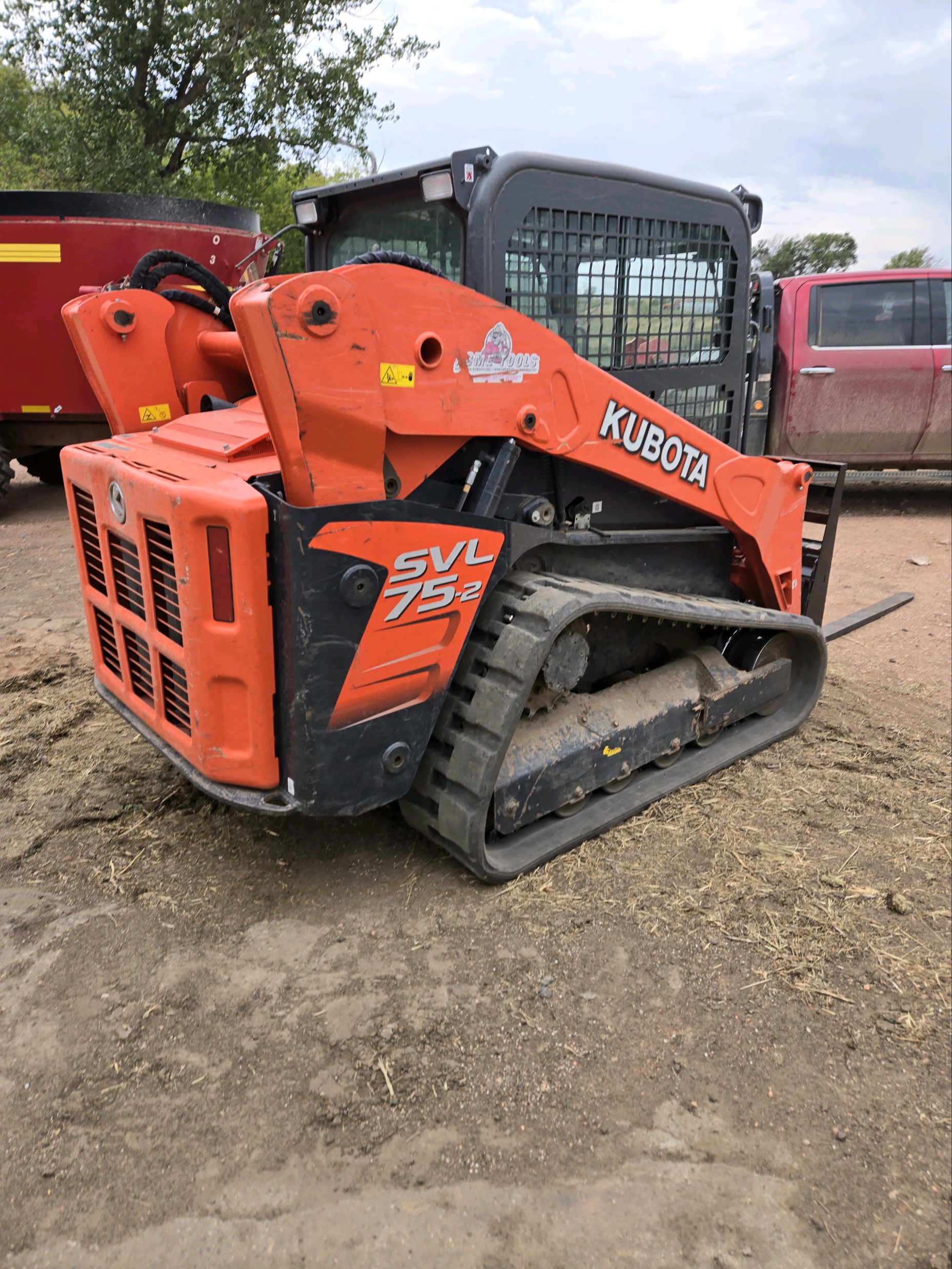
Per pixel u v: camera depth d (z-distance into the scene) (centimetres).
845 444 789
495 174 260
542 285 282
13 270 709
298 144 1609
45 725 378
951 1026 224
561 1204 175
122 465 248
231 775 240
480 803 255
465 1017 222
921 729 398
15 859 282
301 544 212
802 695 396
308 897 268
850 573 650
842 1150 188
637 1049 214
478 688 259
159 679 257
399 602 234
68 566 629
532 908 265
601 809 311
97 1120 192
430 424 231
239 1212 172
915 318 764
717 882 280
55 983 230
